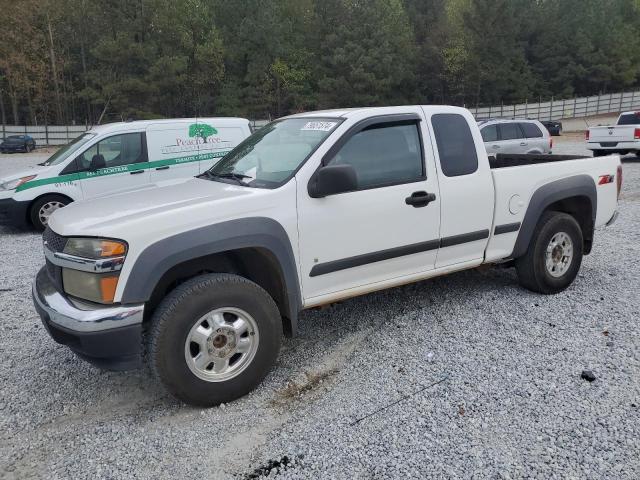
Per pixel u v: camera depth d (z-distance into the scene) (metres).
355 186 3.57
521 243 4.89
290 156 3.92
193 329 3.25
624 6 64.06
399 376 3.71
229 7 52.09
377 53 48.47
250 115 51.41
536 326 4.42
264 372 3.56
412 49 54.47
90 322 3.04
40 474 2.82
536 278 5.03
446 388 3.51
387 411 3.28
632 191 11.51
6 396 3.64
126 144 9.45
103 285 3.09
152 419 3.31
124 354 3.14
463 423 3.12
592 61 57.44
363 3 49.38
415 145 4.26
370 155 4.03
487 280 5.64
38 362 4.14
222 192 3.68
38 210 9.21
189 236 3.24
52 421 3.33
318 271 3.79
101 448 3.03
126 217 3.27
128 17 44.75
